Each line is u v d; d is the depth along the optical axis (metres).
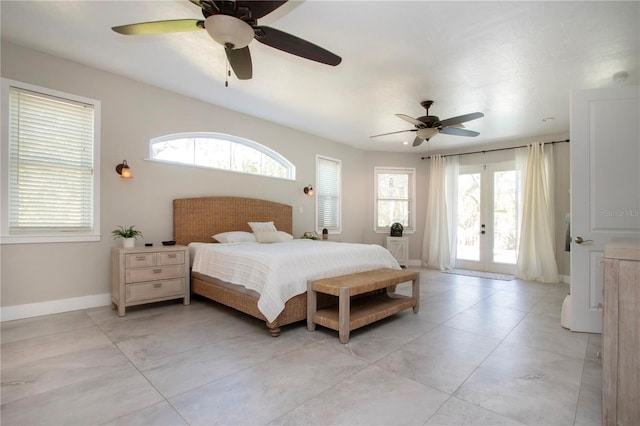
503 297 4.35
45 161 3.37
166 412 1.73
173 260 3.72
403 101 4.30
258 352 2.51
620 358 1.51
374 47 2.94
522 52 2.98
